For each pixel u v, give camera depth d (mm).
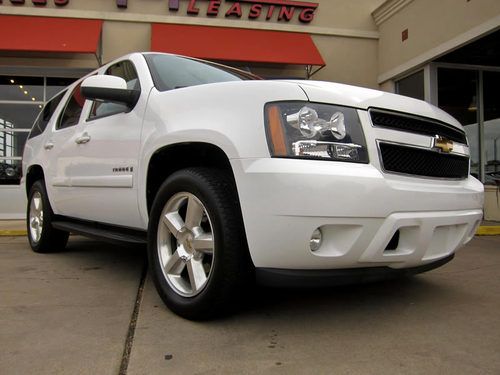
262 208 2268
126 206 3279
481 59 9055
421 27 9070
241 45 9523
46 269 4074
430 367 2082
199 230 2674
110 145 3400
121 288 3408
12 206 9430
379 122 2541
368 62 10586
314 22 10375
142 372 2031
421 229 2506
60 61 9422
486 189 8352
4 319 2705
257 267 2391
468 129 9516
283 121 2328
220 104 2598
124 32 9594
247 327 2562
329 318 2723
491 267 4203
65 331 2512
